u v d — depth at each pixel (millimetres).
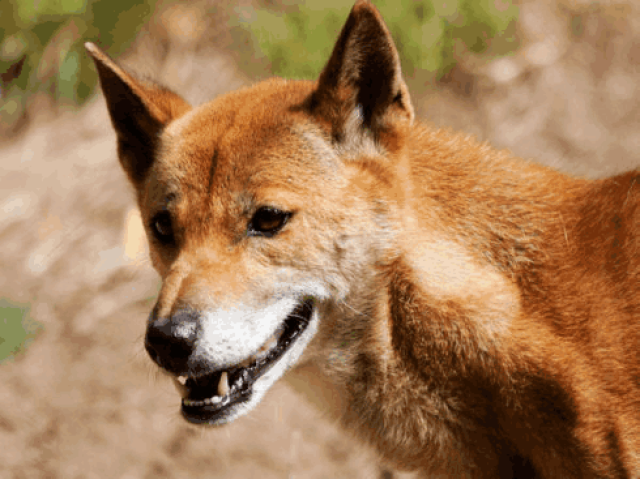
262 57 27688
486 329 12258
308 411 20266
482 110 28141
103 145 27531
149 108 13898
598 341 12125
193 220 12617
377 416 13406
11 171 27703
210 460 19656
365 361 13086
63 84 29500
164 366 12109
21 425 20172
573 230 12781
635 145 27547
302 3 27641
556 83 28875
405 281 12688
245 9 28375
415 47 27453
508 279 12727
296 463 19453
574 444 12094
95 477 19281
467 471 13125
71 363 21641
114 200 25578
